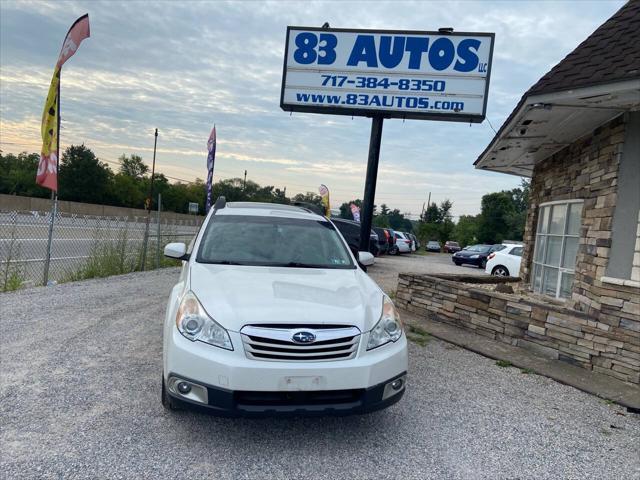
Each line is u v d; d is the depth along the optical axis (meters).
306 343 3.07
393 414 3.91
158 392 4.09
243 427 3.54
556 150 7.85
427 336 6.52
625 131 5.31
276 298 3.37
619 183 5.32
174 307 3.55
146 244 12.20
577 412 4.15
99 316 6.74
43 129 8.81
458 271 20.14
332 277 4.08
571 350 5.36
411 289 8.03
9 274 9.20
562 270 7.48
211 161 14.84
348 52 8.03
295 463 3.09
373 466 3.10
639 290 4.84
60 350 5.12
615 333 4.98
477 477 3.03
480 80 7.63
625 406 4.26
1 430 3.32
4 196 42.31
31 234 17.22
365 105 8.02
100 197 75.69
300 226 4.95
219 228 4.70
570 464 3.25
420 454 3.28
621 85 4.48
